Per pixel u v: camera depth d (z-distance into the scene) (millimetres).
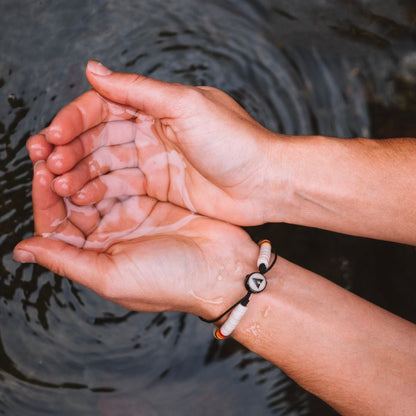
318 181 705
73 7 805
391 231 710
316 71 819
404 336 702
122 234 716
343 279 788
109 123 701
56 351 754
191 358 768
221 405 759
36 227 701
